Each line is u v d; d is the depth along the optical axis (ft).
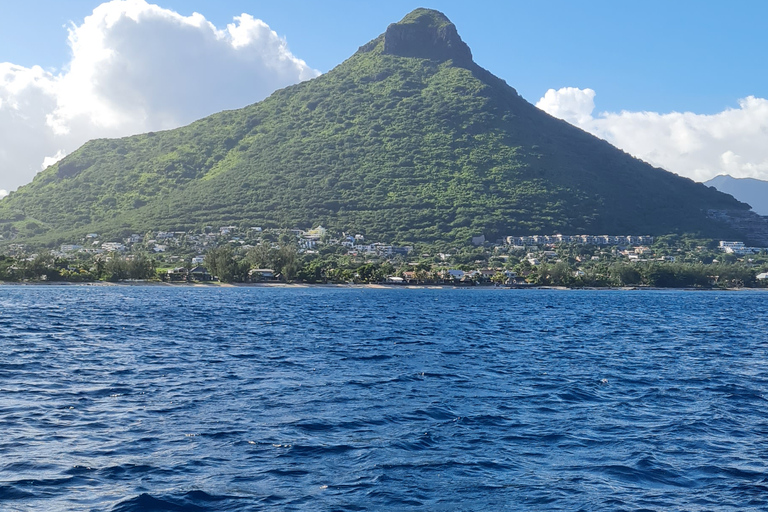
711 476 87.20
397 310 488.44
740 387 157.58
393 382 155.53
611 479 85.56
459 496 78.79
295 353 211.41
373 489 80.23
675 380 167.84
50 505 73.61
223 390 140.56
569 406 130.72
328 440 100.78
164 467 86.74
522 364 196.34
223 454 92.79
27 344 224.94
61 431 103.65
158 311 422.00
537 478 85.61
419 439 102.63
